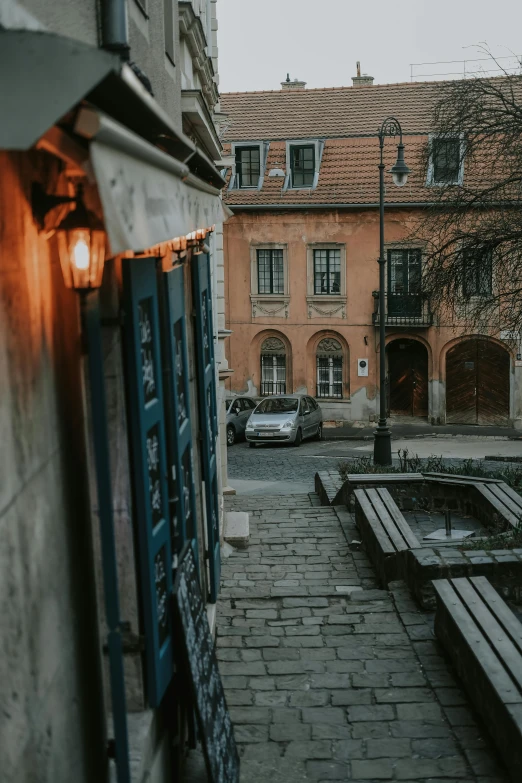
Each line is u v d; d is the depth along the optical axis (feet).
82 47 7.50
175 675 18.38
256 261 125.80
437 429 119.24
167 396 18.45
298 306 124.98
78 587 12.42
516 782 18.83
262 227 124.57
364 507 39.60
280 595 32.37
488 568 29.89
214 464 29.35
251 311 127.03
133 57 18.69
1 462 8.80
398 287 120.57
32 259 10.45
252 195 124.57
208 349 28.09
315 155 123.95
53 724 10.51
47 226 10.89
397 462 86.48
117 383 15.12
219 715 18.51
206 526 26.81
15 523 9.22
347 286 122.52
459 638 24.14
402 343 123.54
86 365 14.16
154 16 22.45
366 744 21.20
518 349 116.67
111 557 11.95
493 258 70.59
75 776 11.61
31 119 7.43
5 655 8.66
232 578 35.09
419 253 118.42
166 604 16.74
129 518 15.40
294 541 40.93
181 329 20.67
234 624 29.48
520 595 29.94
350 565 36.81
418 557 30.68
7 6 9.20
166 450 18.42
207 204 21.26
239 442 107.45
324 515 45.93
